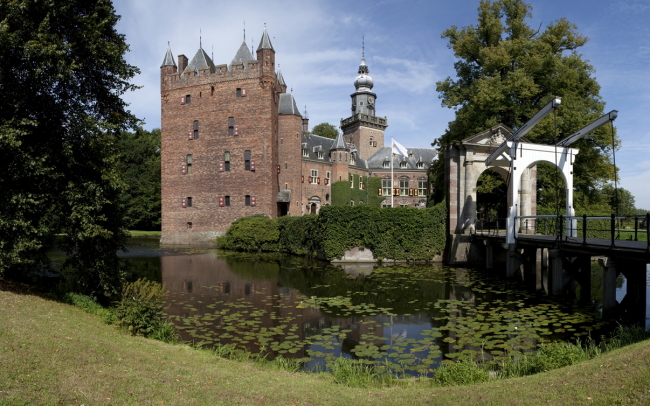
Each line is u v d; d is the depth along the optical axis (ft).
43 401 15.39
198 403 17.06
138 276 63.93
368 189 199.82
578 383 16.35
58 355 20.30
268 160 124.26
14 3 31.09
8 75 32.53
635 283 35.91
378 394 19.40
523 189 72.43
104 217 37.88
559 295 45.83
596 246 36.45
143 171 180.86
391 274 64.28
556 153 55.42
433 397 18.07
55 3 34.14
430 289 52.29
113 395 16.85
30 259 36.99
